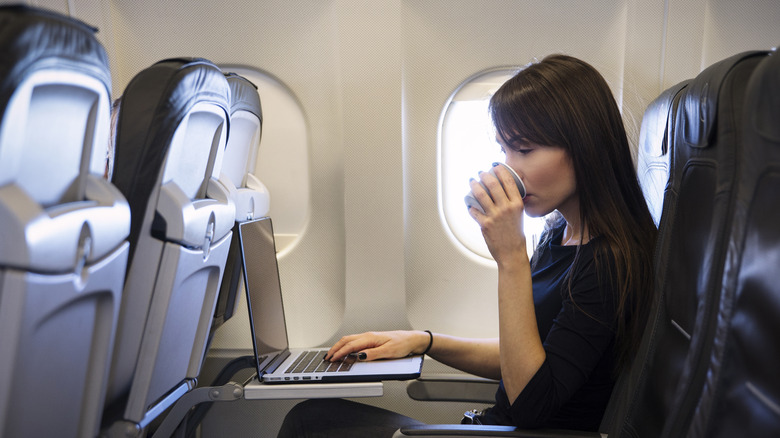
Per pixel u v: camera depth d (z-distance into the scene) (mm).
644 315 1096
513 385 1097
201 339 1241
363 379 1286
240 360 1525
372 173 1881
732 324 664
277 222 1975
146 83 914
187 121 969
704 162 824
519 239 1153
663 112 1285
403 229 1902
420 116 1885
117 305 829
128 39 1920
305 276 1974
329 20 1855
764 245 616
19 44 575
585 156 1158
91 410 833
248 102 1527
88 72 705
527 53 1855
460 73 1867
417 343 1465
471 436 1013
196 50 1913
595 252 1129
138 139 903
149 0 1900
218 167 1243
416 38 1855
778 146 607
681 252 894
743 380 641
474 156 1907
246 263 1353
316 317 1976
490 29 1850
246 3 1878
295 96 1911
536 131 1171
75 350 753
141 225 923
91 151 772
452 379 1494
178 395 1165
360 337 1465
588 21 1834
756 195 643
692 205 863
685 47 1805
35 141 662
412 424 1282
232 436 1999
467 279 1952
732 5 1796
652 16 1798
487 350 1503
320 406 1324
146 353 957
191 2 1895
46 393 705
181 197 946
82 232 695
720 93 768
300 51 1883
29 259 585
